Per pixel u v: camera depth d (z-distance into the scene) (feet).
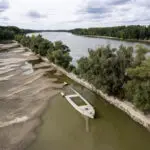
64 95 102.63
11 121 75.77
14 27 615.16
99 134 68.64
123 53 90.53
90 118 78.89
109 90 92.48
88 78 107.55
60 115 81.82
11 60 204.23
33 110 85.81
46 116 80.84
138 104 72.08
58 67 164.35
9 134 66.90
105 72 90.74
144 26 440.86
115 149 60.64
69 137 66.64
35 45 234.99
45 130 70.44
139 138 65.82
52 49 193.47
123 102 85.61
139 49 84.89
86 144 63.00
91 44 337.31
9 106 88.89
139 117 72.59
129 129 71.00
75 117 80.28
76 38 526.16
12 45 358.64
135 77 79.71
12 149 59.06
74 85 123.44
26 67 170.81
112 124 74.59
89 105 87.30
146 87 69.15
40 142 63.41
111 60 88.94
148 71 72.18
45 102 94.53
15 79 131.54
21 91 108.27
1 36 449.89
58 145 62.13
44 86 118.01
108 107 89.25
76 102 91.09
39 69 164.04
